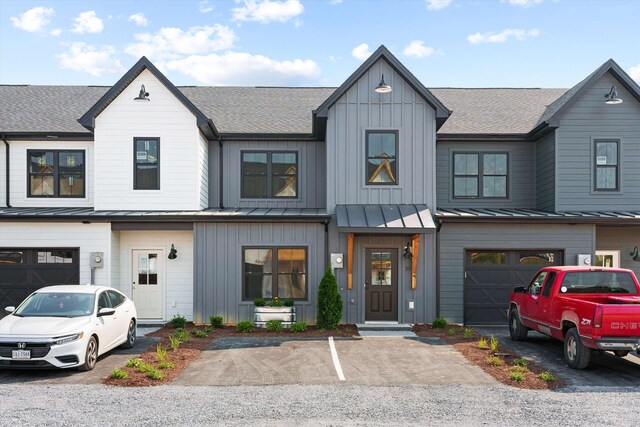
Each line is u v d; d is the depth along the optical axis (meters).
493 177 18.98
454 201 18.83
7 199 18.17
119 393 8.72
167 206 16.89
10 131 18.08
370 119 16.44
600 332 9.66
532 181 19.02
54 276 16.09
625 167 17.38
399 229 14.67
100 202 16.81
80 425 7.15
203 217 15.80
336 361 11.16
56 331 9.84
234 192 18.50
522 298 13.16
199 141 17.06
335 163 16.38
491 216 15.90
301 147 18.69
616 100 16.88
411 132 16.42
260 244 16.03
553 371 10.41
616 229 18.56
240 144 18.64
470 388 9.14
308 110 20.50
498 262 16.45
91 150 18.36
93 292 11.48
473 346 12.63
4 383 9.31
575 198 17.31
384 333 14.62
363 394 8.74
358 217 15.34
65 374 9.95
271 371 10.30
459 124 19.30
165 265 16.94
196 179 16.94
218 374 10.05
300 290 16.09
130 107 16.97
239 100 21.33
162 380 9.56
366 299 16.09
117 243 16.69
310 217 15.82
